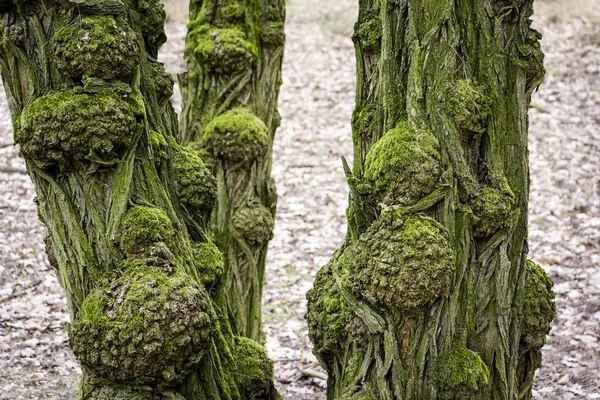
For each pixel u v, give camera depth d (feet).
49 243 6.89
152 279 5.86
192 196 7.07
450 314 6.24
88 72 5.96
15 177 21.47
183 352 5.88
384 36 6.46
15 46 6.10
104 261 6.07
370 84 6.82
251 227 11.27
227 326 7.29
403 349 6.21
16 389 11.77
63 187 6.14
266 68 11.70
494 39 6.42
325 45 35.45
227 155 11.07
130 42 6.15
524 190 6.66
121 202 6.11
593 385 12.83
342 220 21.50
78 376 12.52
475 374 6.15
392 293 6.03
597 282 17.42
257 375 7.23
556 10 38.22
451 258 6.09
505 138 6.57
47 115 5.84
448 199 6.20
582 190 22.54
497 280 6.46
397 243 6.05
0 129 24.52
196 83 11.50
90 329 5.79
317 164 25.02
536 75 6.73
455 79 6.31
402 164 6.13
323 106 29.40
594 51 33.42
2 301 15.40
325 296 6.97
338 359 6.93
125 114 6.04
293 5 40.24
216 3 11.47
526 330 7.02
